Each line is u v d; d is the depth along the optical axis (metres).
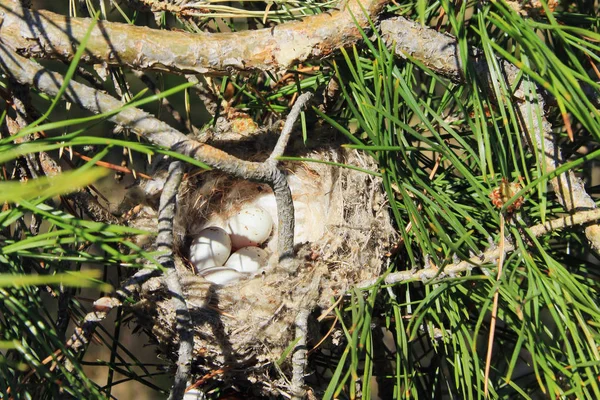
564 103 2.07
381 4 2.78
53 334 2.30
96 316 2.57
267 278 3.13
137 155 4.05
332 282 3.08
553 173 2.24
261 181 2.73
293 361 2.73
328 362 3.62
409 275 2.75
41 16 2.66
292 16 3.10
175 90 1.97
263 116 3.81
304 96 2.90
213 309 3.09
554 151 2.75
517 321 2.78
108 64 2.78
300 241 3.72
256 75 3.53
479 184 2.83
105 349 5.29
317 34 2.82
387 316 3.08
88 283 1.96
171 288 2.49
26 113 2.77
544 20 3.10
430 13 3.25
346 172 3.47
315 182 3.80
